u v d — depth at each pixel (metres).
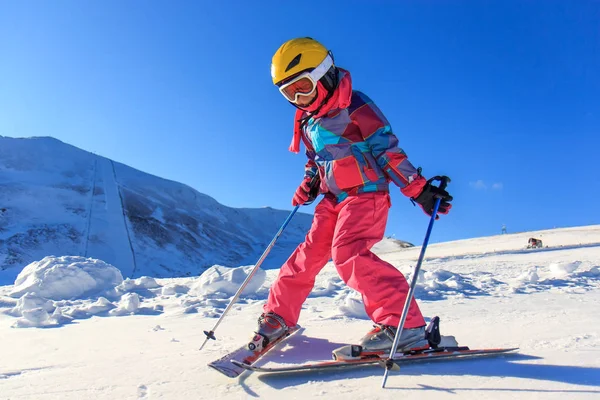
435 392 1.54
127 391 1.64
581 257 12.73
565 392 1.48
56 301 4.23
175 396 1.58
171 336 2.61
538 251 18.95
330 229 2.25
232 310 3.66
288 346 2.26
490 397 1.48
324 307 3.75
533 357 1.93
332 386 1.63
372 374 1.76
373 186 2.13
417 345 1.95
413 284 1.82
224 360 1.85
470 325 2.79
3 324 3.17
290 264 2.22
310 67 2.02
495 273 7.12
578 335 2.32
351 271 2.02
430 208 2.03
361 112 2.08
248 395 1.57
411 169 2.02
